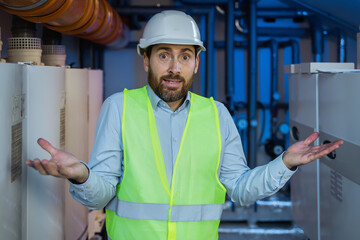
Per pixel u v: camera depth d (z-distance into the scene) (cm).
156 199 136
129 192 137
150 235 136
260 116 529
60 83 215
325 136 227
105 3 314
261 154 531
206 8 482
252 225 401
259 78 527
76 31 263
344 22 425
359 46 227
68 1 197
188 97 142
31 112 173
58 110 210
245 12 504
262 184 133
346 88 194
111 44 440
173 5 481
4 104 137
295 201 298
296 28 514
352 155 189
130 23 511
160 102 140
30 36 219
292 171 131
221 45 508
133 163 136
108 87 524
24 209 171
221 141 143
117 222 141
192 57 136
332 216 220
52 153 118
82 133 290
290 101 304
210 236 142
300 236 374
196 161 139
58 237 210
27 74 171
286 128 507
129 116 139
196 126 142
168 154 138
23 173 167
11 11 180
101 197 128
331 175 220
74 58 472
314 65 248
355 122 185
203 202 140
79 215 273
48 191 192
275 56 506
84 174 120
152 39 134
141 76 525
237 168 148
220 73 524
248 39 486
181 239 137
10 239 147
